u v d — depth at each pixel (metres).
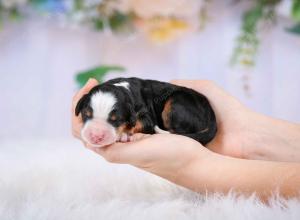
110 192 0.62
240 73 1.40
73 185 0.64
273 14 1.20
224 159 0.58
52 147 1.02
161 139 0.57
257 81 1.40
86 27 1.36
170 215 0.51
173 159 0.57
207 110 0.66
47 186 0.64
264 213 0.48
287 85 1.41
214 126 0.65
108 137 0.55
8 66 1.40
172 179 0.59
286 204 0.50
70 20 1.32
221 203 0.52
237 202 0.52
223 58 1.41
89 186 0.64
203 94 0.74
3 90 1.41
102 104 0.57
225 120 0.75
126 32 1.27
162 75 1.43
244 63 1.16
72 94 1.43
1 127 1.42
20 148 1.01
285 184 0.53
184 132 0.64
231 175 0.56
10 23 1.37
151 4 1.17
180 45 1.42
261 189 0.54
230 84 1.41
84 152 0.92
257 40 1.16
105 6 1.22
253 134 0.74
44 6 1.27
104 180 0.67
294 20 1.26
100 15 1.25
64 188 0.62
